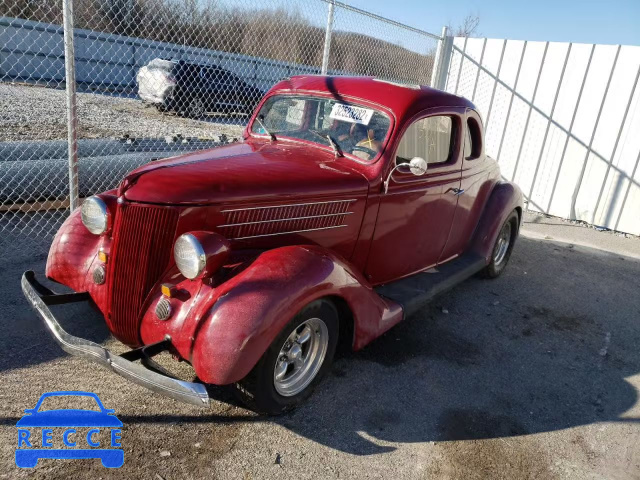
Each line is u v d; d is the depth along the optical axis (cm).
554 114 809
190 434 268
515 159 863
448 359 375
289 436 276
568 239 729
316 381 302
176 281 265
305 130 376
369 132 350
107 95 1293
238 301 244
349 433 284
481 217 487
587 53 761
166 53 1202
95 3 771
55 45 1184
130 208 263
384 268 379
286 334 261
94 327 348
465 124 412
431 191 386
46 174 533
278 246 301
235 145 367
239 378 241
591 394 353
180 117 1166
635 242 748
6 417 262
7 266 424
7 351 314
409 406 314
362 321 304
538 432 306
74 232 315
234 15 730
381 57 855
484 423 308
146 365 245
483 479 263
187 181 269
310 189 303
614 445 302
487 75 867
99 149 600
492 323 443
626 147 752
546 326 451
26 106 971
